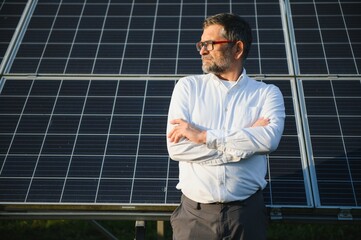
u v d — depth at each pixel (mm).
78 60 5039
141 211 3844
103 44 5230
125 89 4707
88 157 4125
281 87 4660
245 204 3156
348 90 4633
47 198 3840
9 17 5629
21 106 4566
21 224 6191
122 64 4980
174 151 3211
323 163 4062
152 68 4922
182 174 3283
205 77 3463
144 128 4340
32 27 5453
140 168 4035
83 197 3846
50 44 5234
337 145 4184
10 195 3859
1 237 5918
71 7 5742
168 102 4566
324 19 5445
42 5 5766
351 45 5117
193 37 5285
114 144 4219
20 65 4984
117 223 6312
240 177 3135
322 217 3812
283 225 6133
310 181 3941
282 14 5531
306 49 5082
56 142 4246
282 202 3797
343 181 3924
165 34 5344
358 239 5844
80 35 5348
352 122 4355
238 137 3072
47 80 4816
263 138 3082
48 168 4047
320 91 4625
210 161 3143
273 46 5137
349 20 5426
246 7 5668
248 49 3396
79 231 6137
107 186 3916
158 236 4125
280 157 4129
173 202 3799
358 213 3748
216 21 3281
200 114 3283
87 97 4637
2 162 4094
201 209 3164
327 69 4848
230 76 3396
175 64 4957
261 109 3305
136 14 5629
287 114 4438
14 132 4336
